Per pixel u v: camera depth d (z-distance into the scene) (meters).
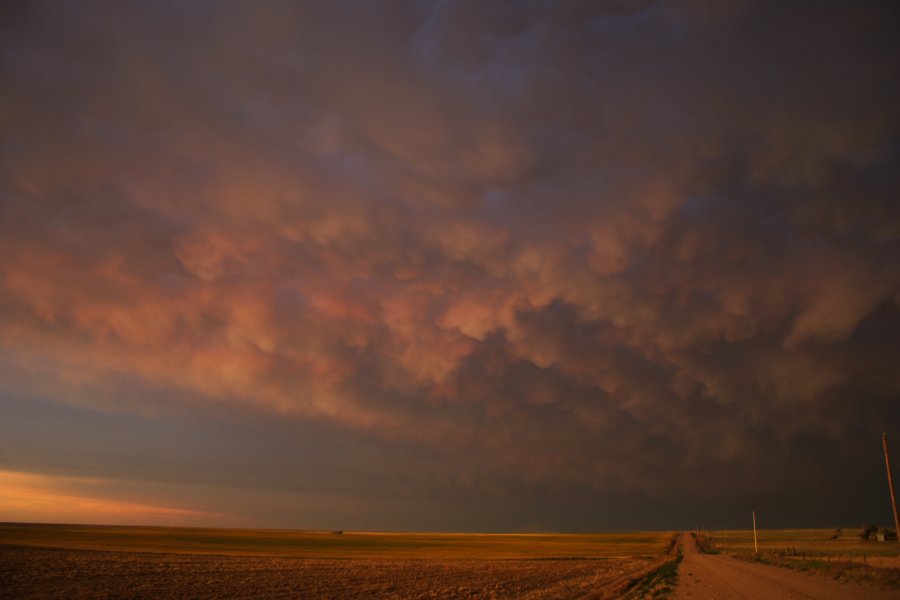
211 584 46.88
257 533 199.88
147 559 73.56
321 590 43.25
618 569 61.72
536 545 146.25
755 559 76.69
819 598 28.83
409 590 43.06
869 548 106.56
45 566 57.94
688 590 35.22
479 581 50.16
